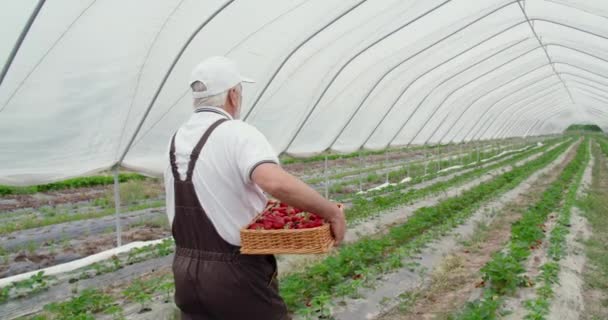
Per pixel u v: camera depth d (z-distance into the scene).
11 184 7.21
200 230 2.44
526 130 45.44
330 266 6.45
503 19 11.68
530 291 6.23
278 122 10.72
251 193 2.46
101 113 7.16
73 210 14.06
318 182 18.78
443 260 7.79
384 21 9.27
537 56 17.27
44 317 5.33
